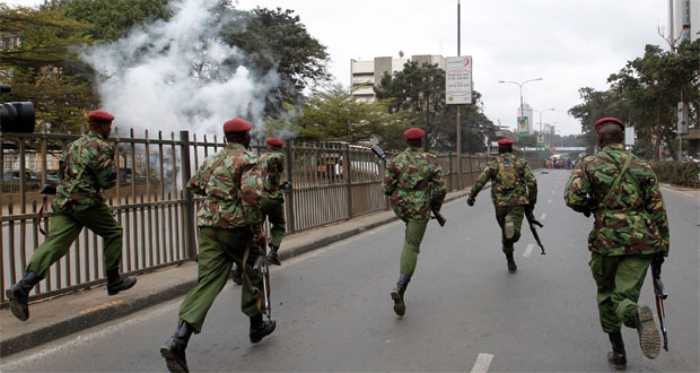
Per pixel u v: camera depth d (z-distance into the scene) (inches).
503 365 184.7
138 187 301.7
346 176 581.9
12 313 210.4
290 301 270.7
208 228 181.2
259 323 207.3
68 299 252.5
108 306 241.4
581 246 420.2
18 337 202.1
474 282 304.5
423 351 198.5
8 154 233.0
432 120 2306.8
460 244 437.1
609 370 179.8
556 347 201.0
